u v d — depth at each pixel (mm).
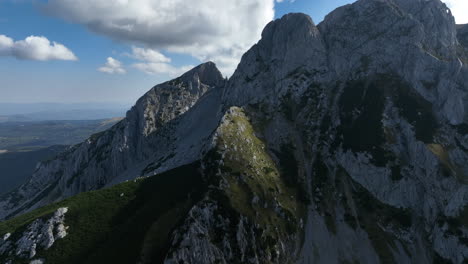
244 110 133375
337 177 105938
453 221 85188
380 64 141875
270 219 83312
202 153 108312
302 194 100062
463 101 115312
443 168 95062
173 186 93875
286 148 117062
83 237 77688
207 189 84750
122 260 67625
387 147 106188
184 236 69375
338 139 116875
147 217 80812
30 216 93062
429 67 128750
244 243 74938
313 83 145000
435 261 81938
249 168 96812
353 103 127188
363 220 92938
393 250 84500
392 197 96875
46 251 74500
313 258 81125
